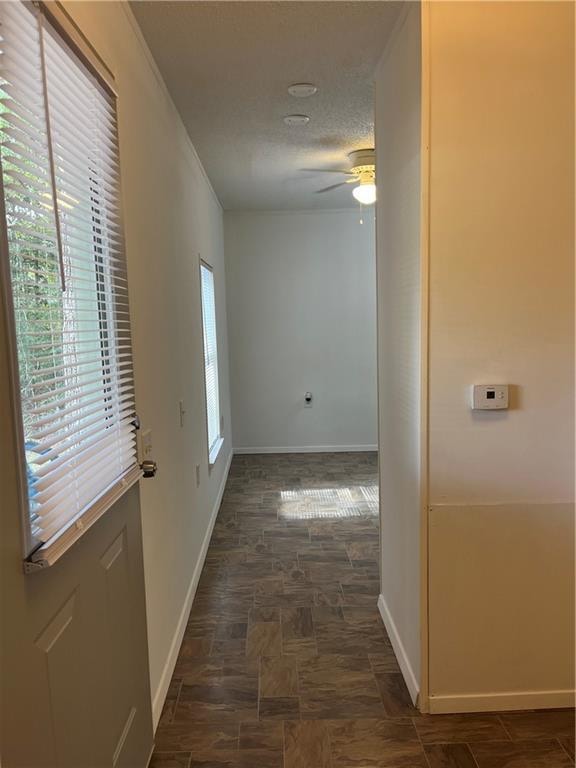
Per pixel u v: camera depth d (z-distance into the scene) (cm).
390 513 229
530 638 186
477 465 179
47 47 104
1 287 81
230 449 540
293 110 265
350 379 561
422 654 185
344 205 511
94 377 132
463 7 163
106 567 130
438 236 170
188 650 225
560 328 176
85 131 127
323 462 527
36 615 91
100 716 124
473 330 174
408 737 176
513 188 170
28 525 88
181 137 273
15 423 84
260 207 516
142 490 173
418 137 170
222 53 206
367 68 224
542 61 166
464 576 183
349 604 260
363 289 550
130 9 174
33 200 100
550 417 178
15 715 83
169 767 165
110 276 143
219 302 473
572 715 185
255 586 279
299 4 176
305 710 188
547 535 182
